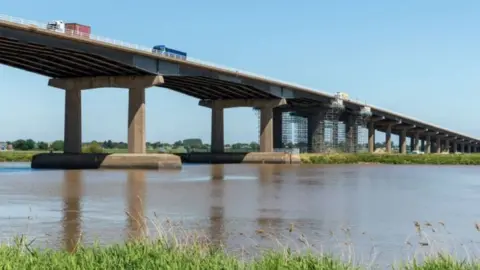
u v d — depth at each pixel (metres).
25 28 75.81
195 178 72.19
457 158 146.62
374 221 31.55
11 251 15.36
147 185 58.84
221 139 147.00
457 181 71.50
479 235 26.77
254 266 14.27
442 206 40.00
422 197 47.47
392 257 20.77
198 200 42.91
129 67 97.31
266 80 131.25
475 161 144.88
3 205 38.81
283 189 54.72
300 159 142.12
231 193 49.62
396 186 60.75
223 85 126.06
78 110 105.88
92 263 14.24
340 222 31.06
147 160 98.38
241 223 30.34
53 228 28.08
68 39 82.25
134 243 16.72
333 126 178.12
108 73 103.56
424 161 146.62
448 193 51.84
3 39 76.00
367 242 24.36
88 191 50.78
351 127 192.50
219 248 21.02
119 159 99.56
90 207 37.66
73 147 105.06
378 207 38.94
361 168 114.00
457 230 28.42
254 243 23.44
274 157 139.25
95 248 16.16
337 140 181.75
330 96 166.38
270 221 31.27
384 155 151.25
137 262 14.27
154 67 101.50
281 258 14.91
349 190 54.22
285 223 30.53
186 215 33.62
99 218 31.88
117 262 14.41
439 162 145.75
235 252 20.92
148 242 17.56
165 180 67.50
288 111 183.00
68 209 36.44
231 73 118.81
